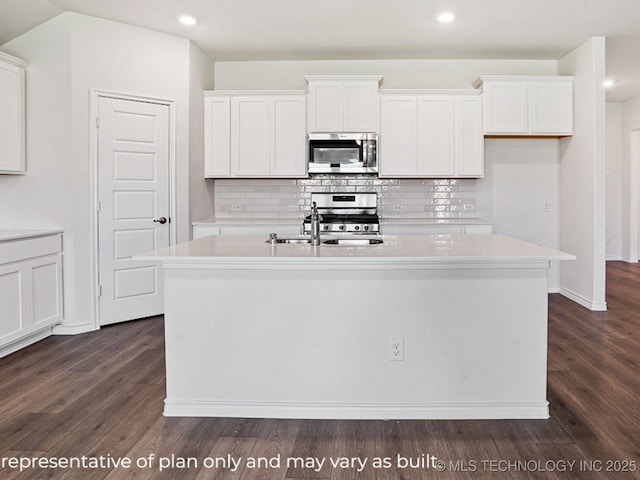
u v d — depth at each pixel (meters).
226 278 2.35
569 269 5.04
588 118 4.53
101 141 3.93
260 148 4.87
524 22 4.09
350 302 2.33
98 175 3.92
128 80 4.07
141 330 3.91
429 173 4.86
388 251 2.43
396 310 2.33
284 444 2.12
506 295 2.33
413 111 4.82
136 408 2.48
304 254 2.33
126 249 4.12
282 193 5.29
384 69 5.18
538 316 2.33
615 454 2.02
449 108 4.81
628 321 4.09
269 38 4.46
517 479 1.84
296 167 4.87
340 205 5.19
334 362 2.35
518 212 5.27
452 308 2.33
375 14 3.91
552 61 5.16
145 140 4.20
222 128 4.86
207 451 2.06
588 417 2.35
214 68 5.22
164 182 4.33
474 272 2.32
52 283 3.68
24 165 3.76
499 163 5.24
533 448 2.07
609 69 5.47
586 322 4.07
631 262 7.33
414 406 2.36
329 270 2.32
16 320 3.29
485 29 4.25
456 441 2.14
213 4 3.69
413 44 4.64
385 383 2.36
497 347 2.34
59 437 2.17
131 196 4.12
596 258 4.49
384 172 4.87
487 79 4.76
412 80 5.18
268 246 2.67
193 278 2.35
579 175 4.75
